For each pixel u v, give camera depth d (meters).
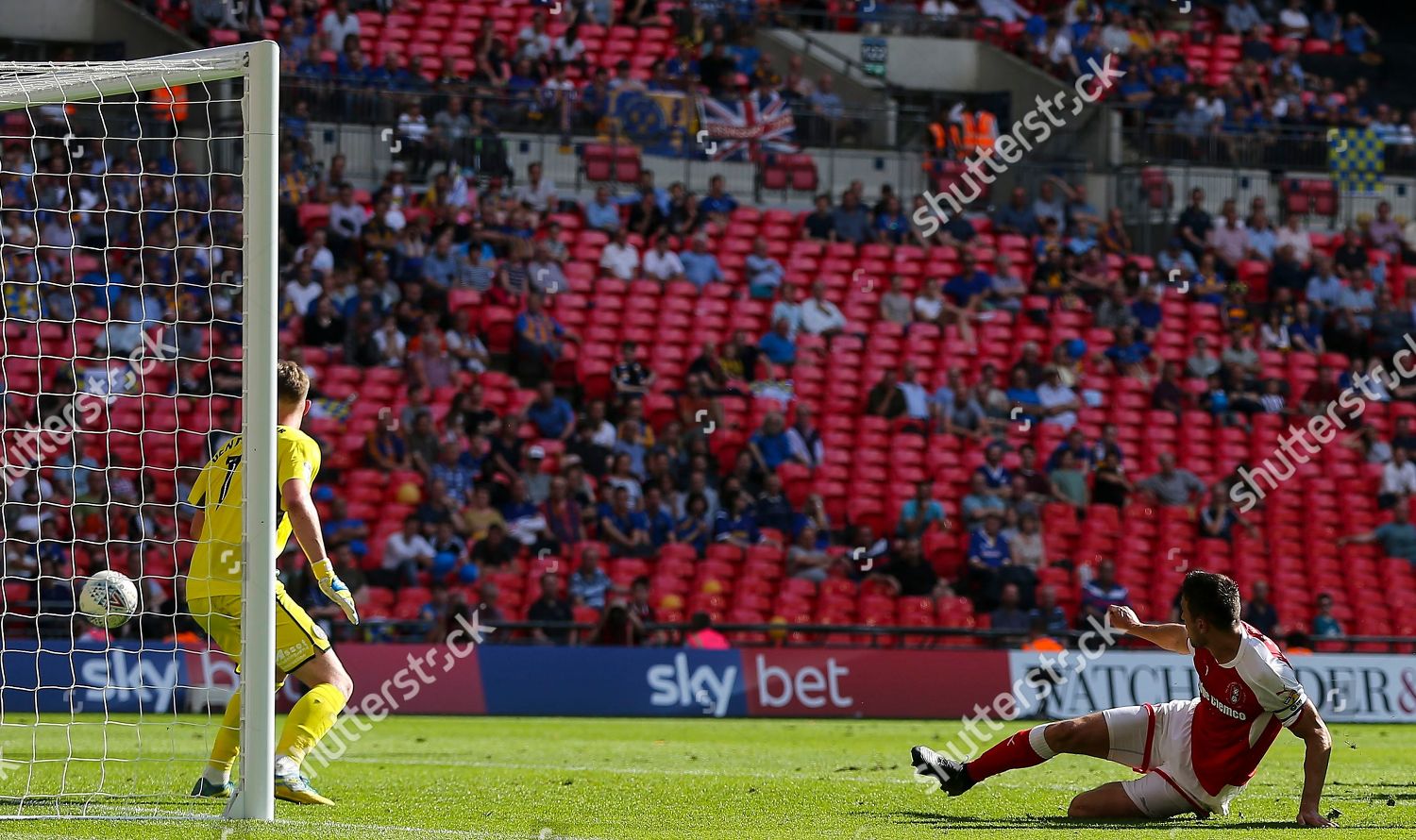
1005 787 30.81
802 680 59.09
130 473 65.62
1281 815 25.91
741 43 101.19
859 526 72.25
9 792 27.48
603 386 79.94
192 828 21.53
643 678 58.44
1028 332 86.75
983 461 78.44
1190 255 92.31
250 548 22.78
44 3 86.88
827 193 93.56
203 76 25.11
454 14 95.81
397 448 70.19
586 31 98.06
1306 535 79.94
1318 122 104.81
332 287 76.56
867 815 25.42
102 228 76.06
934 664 59.47
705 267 85.56
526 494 69.31
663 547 70.25
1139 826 23.67
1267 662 23.09
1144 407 84.06
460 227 81.75
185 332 72.12
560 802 27.38
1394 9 123.00
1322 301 90.31
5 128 77.81
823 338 83.06
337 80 87.62
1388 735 53.22
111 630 59.31
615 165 90.19
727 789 30.36
